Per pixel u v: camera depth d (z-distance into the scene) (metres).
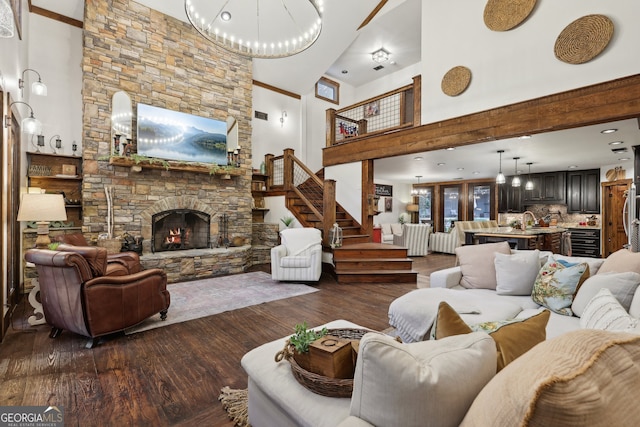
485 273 2.95
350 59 8.18
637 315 1.57
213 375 2.15
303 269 4.80
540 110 3.81
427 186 11.08
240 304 3.78
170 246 5.57
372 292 4.38
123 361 2.34
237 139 6.39
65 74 4.93
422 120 5.02
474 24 4.46
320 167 8.92
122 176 4.94
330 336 1.39
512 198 8.99
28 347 2.57
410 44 7.46
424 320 2.16
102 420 1.68
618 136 4.25
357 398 0.82
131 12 5.06
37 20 4.70
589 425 0.45
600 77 3.42
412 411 0.72
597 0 3.46
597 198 7.35
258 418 1.45
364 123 6.46
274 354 1.54
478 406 0.62
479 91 4.40
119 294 2.72
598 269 2.47
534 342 0.98
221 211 6.08
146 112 5.16
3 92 2.77
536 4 3.89
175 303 3.81
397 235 8.46
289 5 5.56
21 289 4.07
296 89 8.12
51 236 4.55
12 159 3.48
